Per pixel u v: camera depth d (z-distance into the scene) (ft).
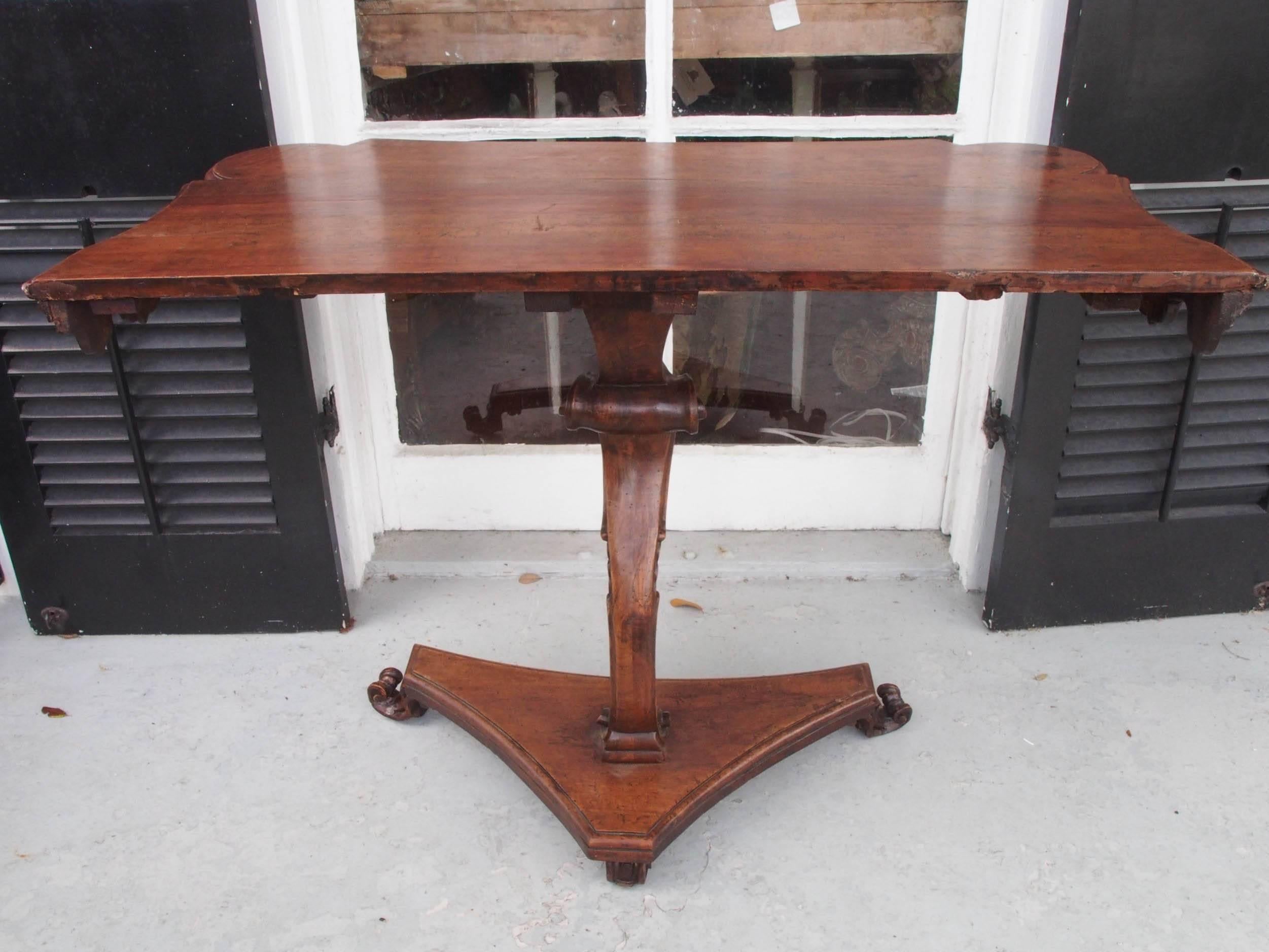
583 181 4.57
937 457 7.09
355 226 3.89
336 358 6.44
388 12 6.00
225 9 5.02
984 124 6.11
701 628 6.55
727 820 5.14
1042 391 5.74
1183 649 6.30
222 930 4.58
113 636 6.53
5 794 5.29
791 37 6.02
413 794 5.31
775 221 3.92
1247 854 4.90
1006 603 6.37
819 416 7.18
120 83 5.16
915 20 5.94
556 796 4.94
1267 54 5.12
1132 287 3.34
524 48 6.07
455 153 5.12
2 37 5.04
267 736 5.68
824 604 6.77
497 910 4.69
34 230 5.46
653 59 6.08
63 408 5.86
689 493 7.25
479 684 5.64
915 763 5.46
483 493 7.29
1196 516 6.25
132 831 5.08
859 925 4.58
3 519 6.14
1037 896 4.70
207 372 5.74
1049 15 5.49
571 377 7.09
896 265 3.39
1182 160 5.32
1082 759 5.47
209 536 6.22
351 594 6.91
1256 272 3.30
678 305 3.54
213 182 4.62
